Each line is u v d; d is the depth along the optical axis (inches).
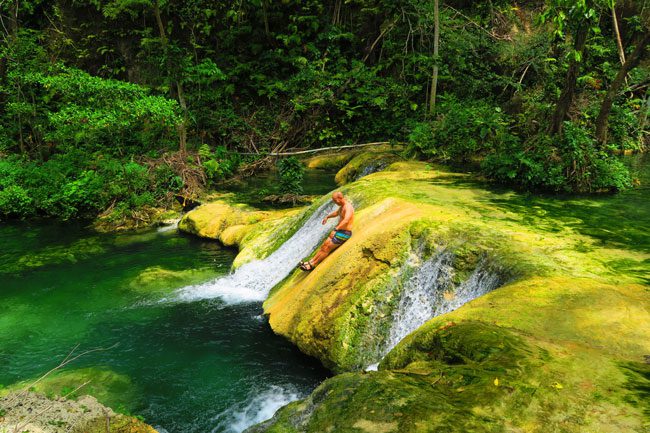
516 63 1005.2
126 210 598.5
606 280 228.5
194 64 1028.5
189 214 563.8
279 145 976.3
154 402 250.1
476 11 1105.4
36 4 978.7
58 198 607.5
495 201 414.3
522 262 249.8
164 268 442.3
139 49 1016.2
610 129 807.1
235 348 301.7
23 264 453.7
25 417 196.9
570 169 480.4
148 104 637.9
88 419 201.3
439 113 873.5
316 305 298.2
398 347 189.8
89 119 622.5
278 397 254.8
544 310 190.2
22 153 760.3
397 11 1035.9
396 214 344.5
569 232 319.0
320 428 131.8
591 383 137.6
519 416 124.0
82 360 290.8
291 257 406.0
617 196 458.0
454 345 167.6
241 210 569.9
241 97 1047.0
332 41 1079.0
